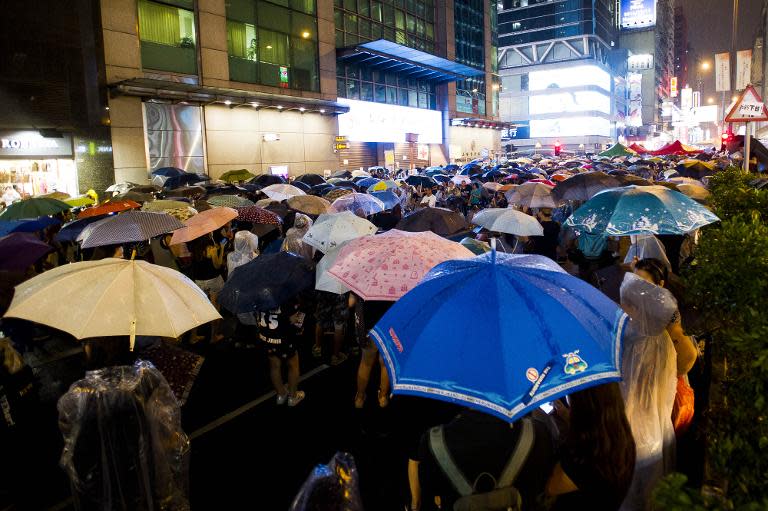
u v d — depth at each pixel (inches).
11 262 252.2
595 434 101.8
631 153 689.0
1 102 834.8
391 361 96.4
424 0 1929.1
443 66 1787.6
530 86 4188.0
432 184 741.9
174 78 1080.2
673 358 132.9
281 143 1311.5
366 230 290.8
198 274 325.4
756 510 64.4
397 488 184.9
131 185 754.8
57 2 890.7
